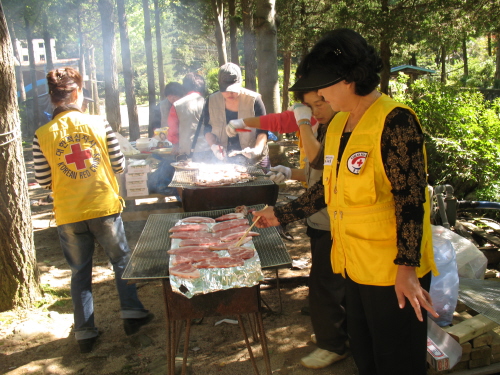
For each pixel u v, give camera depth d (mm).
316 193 2371
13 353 3213
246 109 4516
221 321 3539
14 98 3588
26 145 15469
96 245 5336
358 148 1850
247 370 2941
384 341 2027
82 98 3326
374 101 1878
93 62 27609
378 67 1809
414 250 1752
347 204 1943
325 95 1879
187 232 2859
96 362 3080
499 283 3479
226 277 2254
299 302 3814
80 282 3186
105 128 3199
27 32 17047
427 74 23922
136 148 5934
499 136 7469
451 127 7457
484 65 34250
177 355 3113
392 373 2066
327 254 2789
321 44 1794
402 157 1754
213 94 4645
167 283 2381
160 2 21047
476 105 9031
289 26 15867
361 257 1952
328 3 15773
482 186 6598
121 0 12180
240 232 2797
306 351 3121
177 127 5207
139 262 2504
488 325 2797
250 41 12883
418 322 2004
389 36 13344
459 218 5688
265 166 4766
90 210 3104
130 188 4977
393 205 1896
